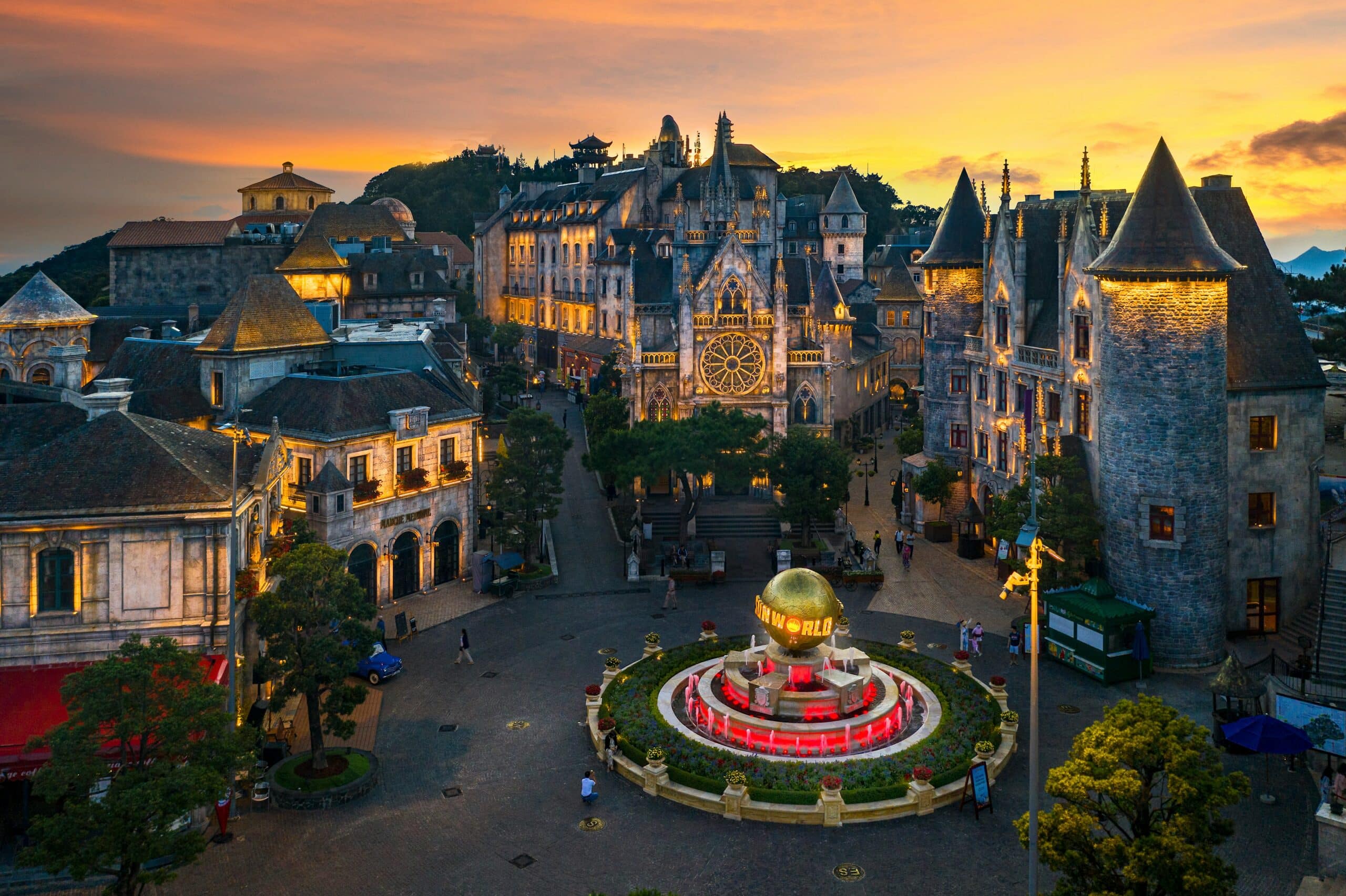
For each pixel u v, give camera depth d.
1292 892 34.19
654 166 149.62
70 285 179.12
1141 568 54.62
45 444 51.41
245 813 40.16
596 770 43.41
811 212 179.25
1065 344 63.72
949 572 71.62
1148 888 27.30
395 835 38.34
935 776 40.03
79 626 42.91
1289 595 58.28
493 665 55.47
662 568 71.81
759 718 44.44
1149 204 54.06
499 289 185.50
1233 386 55.88
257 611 41.53
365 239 142.75
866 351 127.19
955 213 80.00
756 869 35.59
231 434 61.44
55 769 30.42
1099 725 29.94
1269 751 38.25
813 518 78.94
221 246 137.50
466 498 71.44
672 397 93.31
